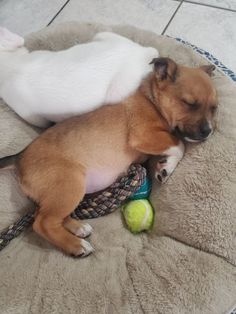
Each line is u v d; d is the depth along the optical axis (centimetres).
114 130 57
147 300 48
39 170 55
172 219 55
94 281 51
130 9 95
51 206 55
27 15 98
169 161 58
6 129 63
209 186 54
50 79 60
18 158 57
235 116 59
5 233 57
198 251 52
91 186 59
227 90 62
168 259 51
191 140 58
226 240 51
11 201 59
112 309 48
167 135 58
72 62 60
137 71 60
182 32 89
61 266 53
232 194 53
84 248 54
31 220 58
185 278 49
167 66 56
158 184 59
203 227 52
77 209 59
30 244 56
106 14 95
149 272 50
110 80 60
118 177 60
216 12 91
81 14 96
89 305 49
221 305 47
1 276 52
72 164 56
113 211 60
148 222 58
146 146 57
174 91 57
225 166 55
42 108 61
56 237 54
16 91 61
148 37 71
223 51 85
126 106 58
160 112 59
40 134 61
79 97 60
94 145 57
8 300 49
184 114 57
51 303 49
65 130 57
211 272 49
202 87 56
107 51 61
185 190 56
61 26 75
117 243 56
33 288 51
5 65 62
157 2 95
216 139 57
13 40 65
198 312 47
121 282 50
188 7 93
